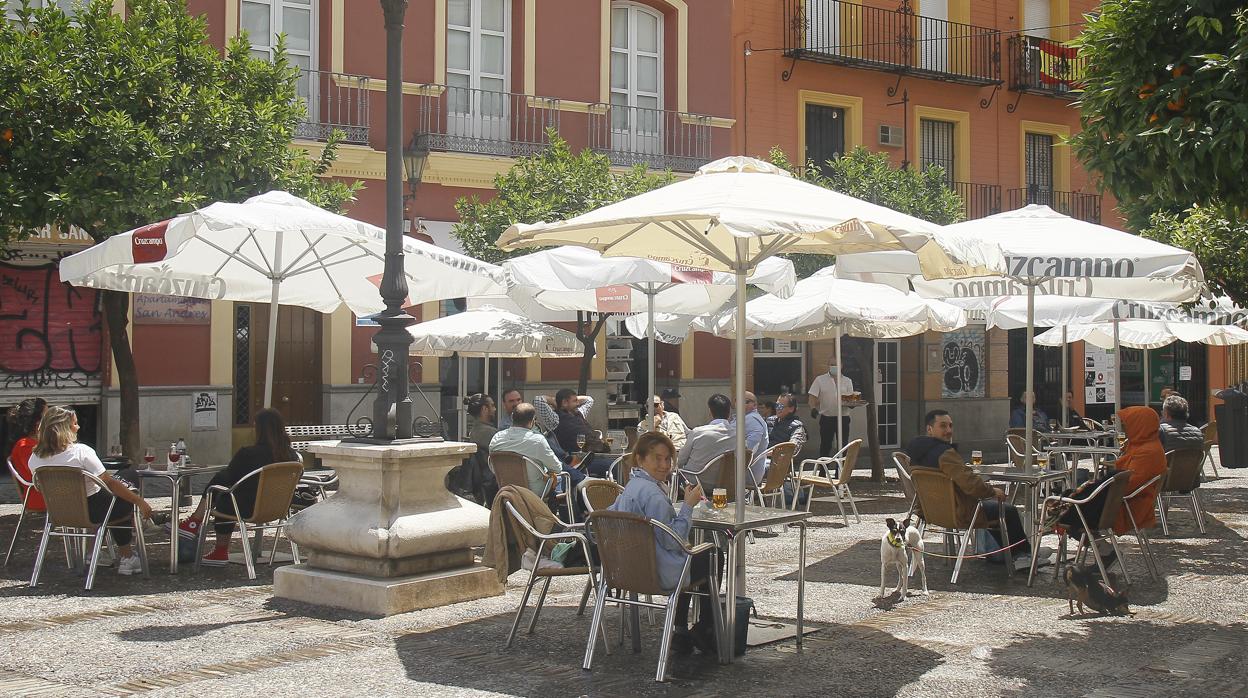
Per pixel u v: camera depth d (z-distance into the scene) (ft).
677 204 22.76
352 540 27.17
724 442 37.40
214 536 38.58
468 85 64.85
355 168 60.49
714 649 23.24
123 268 36.55
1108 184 28.71
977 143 85.10
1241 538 39.73
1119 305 45.44
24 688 20.57
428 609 27.20
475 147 63.21
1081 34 29.25
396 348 28.22
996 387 83.20
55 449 30.32
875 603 28.35
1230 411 64.59
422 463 27.78
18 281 53.21
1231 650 23.80
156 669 21.85
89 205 38.83
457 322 46.96
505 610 27.12
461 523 28.25
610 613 26.86
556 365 66.59
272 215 30.04
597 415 67.72
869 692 20.66
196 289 38.70
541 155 58.23
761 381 74.69
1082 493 30.09
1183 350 96.12
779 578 31.63
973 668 22.26
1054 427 63.10
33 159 39.22
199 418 56.39
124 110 41.04
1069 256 31.48
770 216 21.40
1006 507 32.96
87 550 34.88
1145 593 29.84
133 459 41.81
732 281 35.42
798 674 21.81
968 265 22.59
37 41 40.47
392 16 28.12
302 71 59.77
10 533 38.88
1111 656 23.26
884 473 62.13
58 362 54.29
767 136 75.61
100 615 26.58
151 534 39.09
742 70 74.69
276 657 22.80
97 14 42.24
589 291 40.37
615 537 21.74
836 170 66.80
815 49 77.92
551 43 66.59
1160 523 42.34
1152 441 31.53
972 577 31.81
